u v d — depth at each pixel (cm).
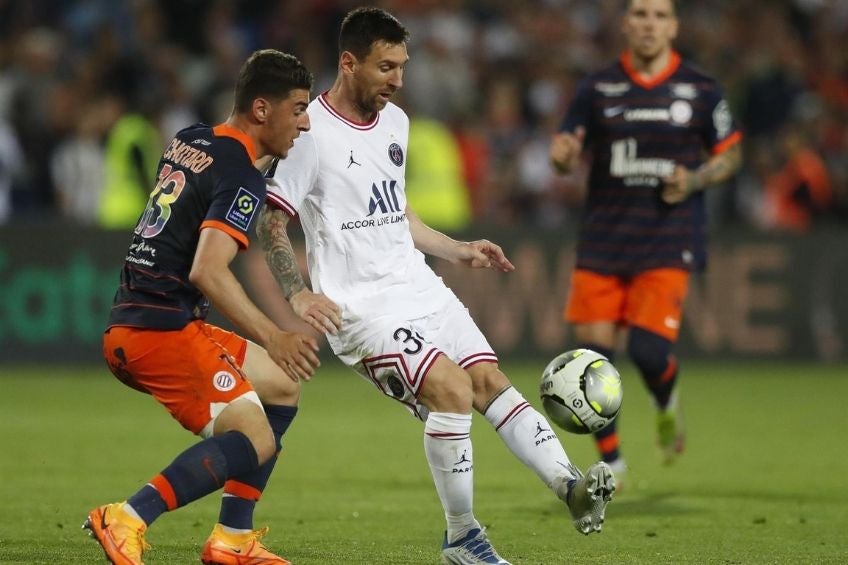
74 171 5884
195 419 1872
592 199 3003
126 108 6275
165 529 2348
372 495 2794
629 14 2995
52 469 3117
